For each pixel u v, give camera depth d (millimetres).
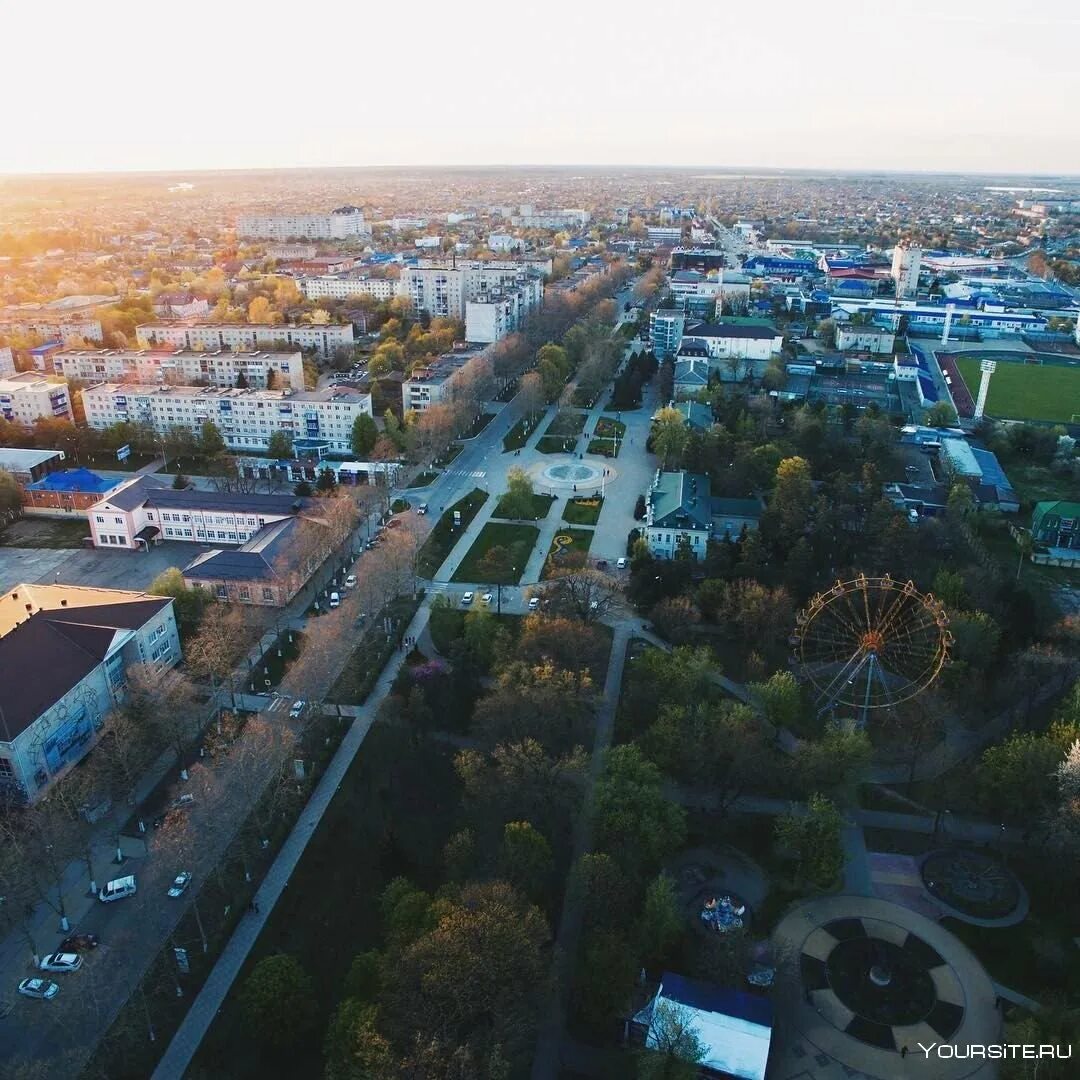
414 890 151125
